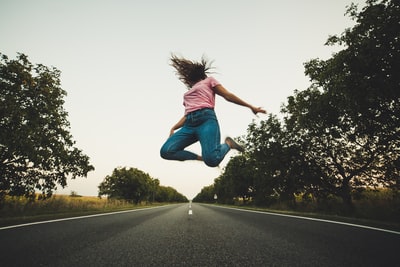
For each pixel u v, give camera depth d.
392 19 9.56
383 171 14.19
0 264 2.71
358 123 12.54
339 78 11.09
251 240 4.25
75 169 16.44
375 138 13.09
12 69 14.67
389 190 13.99
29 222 6.64
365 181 15.68
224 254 3.24
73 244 3.81
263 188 24.30
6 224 6.10
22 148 13.68
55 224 6.24
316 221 7.32
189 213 11.96
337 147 16.45
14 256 3.06
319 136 16.44
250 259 2.98
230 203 55.88
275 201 30.69
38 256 3.06
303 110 16.95
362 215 11.94
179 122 3.10
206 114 2.65
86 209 16.23
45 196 15.27
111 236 4.61
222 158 2.60
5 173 14.01
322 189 18.28
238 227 6.09
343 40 10.94
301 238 4.39
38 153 14.36
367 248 3.50
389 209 11.88
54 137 16.06
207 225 6.55
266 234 4.91
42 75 16.14
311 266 2.66
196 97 2.72
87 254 3.20
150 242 4.07
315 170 17.62
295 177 18.50
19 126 14.13
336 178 17.17
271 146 20.17
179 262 2.86
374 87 10.59
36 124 14.79
